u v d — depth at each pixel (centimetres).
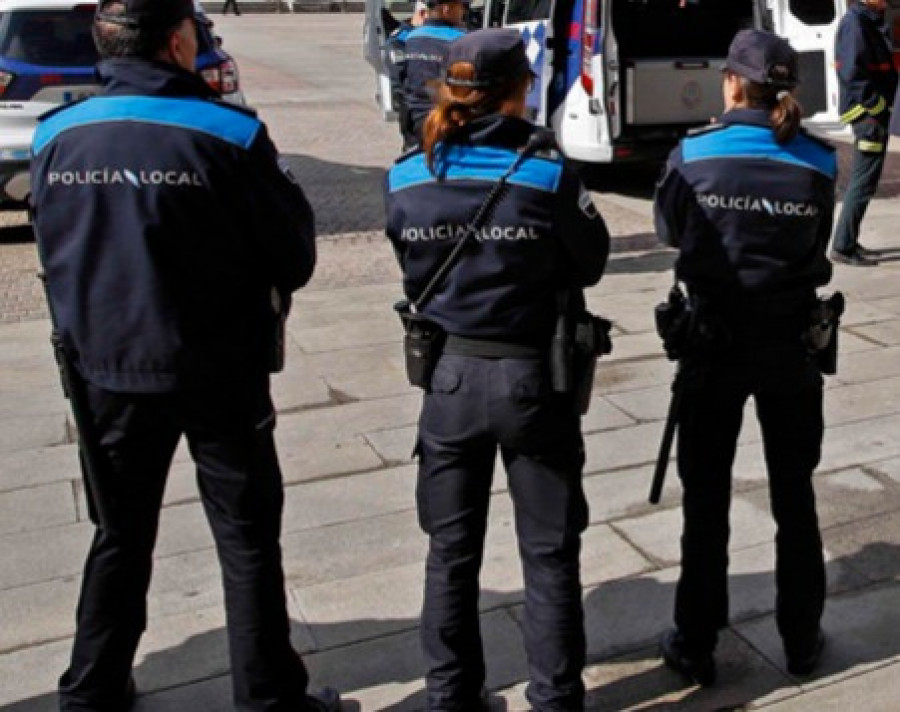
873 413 467
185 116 228
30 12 739
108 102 230
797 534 284
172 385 235
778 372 268
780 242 259
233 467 248
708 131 267
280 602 261
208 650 312
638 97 857
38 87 739
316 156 1086
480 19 967
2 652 312
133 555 256
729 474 283
